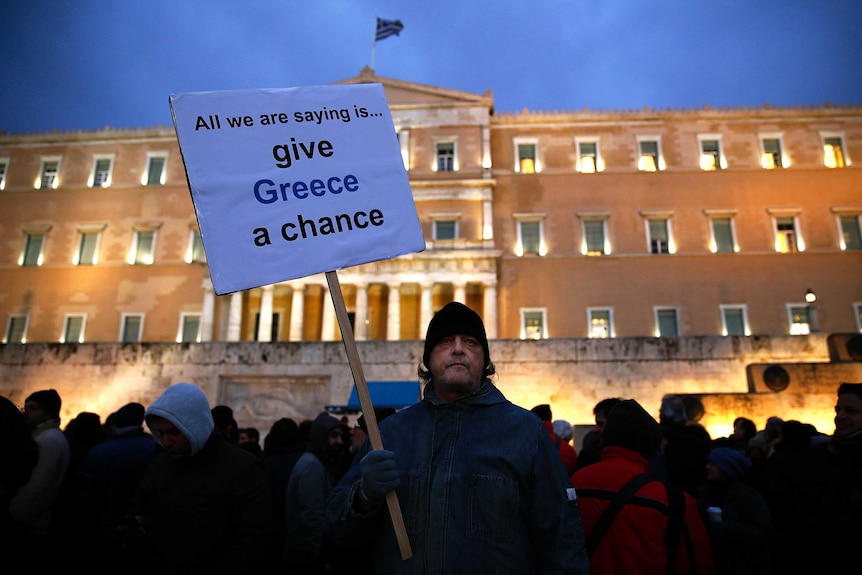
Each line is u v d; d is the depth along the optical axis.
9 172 48.19
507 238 43.78
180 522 4.70
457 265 40.41
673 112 45.28
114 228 46.50
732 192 43.72
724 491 6.24
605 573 4.32
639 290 42.25
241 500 4.79
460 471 3.51
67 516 5.29
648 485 4.52
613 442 4.89
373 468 3.42
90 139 48.50
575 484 4.77
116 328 44.28
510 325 42.09
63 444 5.25
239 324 39.94
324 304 41.59
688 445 7.25
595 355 27.41
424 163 44.91
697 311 41.62
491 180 43.69
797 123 44.78
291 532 6.15
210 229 4.05
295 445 7.96
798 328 40.94
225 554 4.59
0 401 4.33
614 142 45.47
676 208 43.69
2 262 46.22
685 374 26.86
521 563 3.34
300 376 27.52
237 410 27.72
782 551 5.42
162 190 47.03
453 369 3.73
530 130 46.31
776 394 22.73
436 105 45.94
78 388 28.72
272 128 4.33
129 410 7.36
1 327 44.78
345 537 3.67
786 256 42.19
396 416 4.00
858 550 4.82
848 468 5.18
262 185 4.19
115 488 6.74
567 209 44.25
